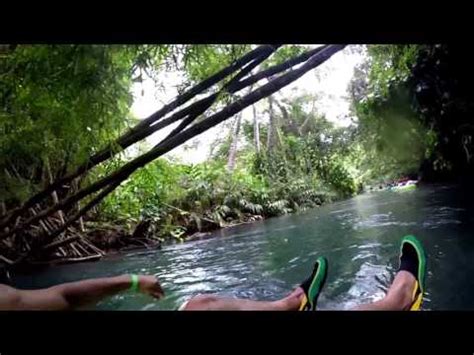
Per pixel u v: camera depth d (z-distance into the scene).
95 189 2.12
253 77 1.93
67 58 1.46
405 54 3.90
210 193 8.31
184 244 5.19
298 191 11.08
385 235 3.42
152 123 1.94
